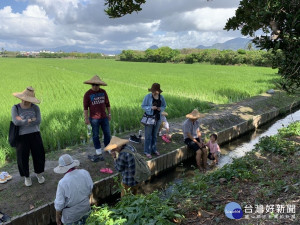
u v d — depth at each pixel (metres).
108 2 5.68
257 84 21.38
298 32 3.16
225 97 15.95
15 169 6.33
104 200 5.98
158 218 3.24
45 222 4.92
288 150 7.05
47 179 5.77
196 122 7.50
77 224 3.63
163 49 98.56
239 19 5.22
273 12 3.20
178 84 21.88
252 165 6.02
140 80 25.95
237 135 10.66
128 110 11.13
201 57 83.50
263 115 12.55
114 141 4.27
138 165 4.18
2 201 4.97
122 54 116.94
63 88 20.08
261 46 3.47
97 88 6.42
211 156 7.75
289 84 3.68
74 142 8.52
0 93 16.66
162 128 9.18
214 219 3.65
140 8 5.73
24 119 4.94
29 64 67.56
